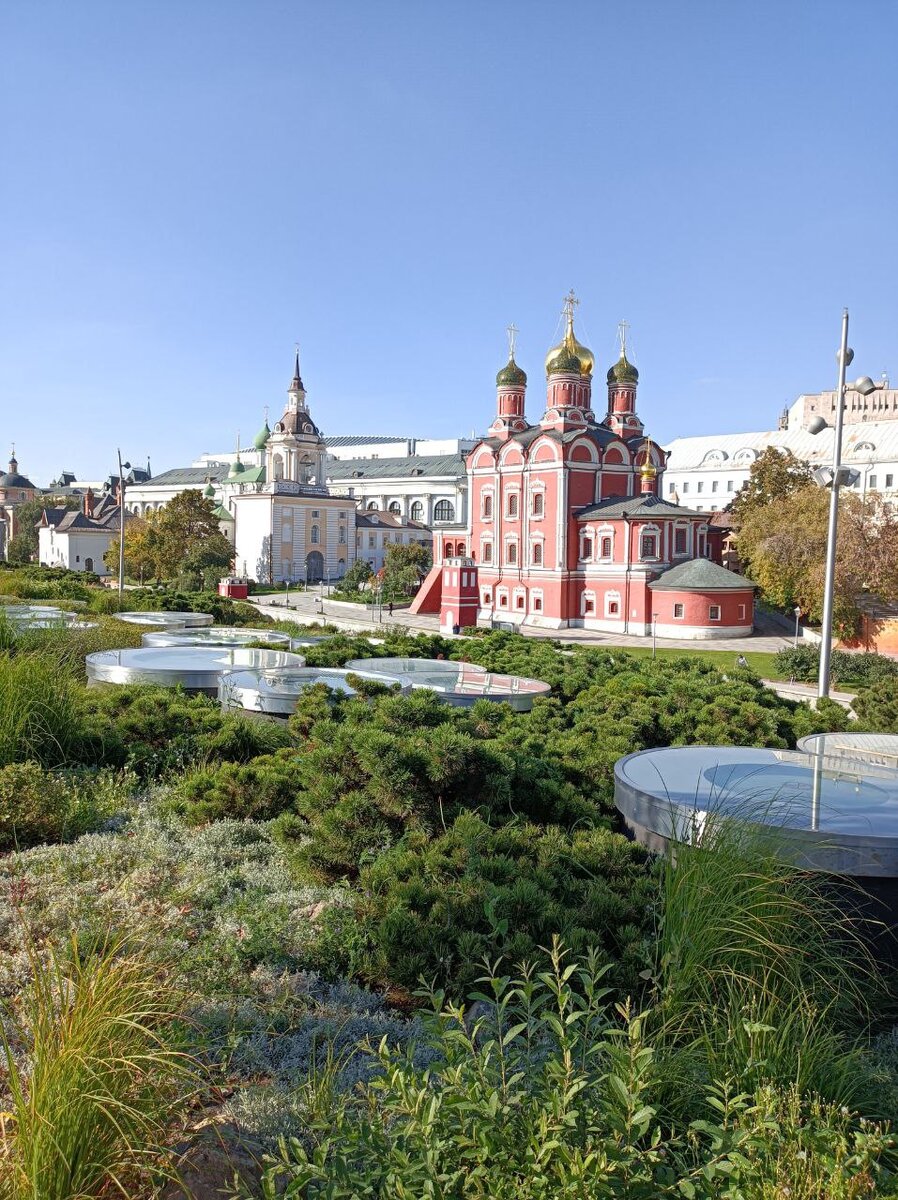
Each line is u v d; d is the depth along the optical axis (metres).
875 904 7.82
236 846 9.82
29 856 9.00
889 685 17.31
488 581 74.00
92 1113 4.18
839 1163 4.20
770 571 60.12
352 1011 6.62
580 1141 4.30
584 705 15.65
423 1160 4.02
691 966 6.18
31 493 179.50
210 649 22.09
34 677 12.45
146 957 6.40
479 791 9.77
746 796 9.20
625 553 64.44
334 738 10.02
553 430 68.69
